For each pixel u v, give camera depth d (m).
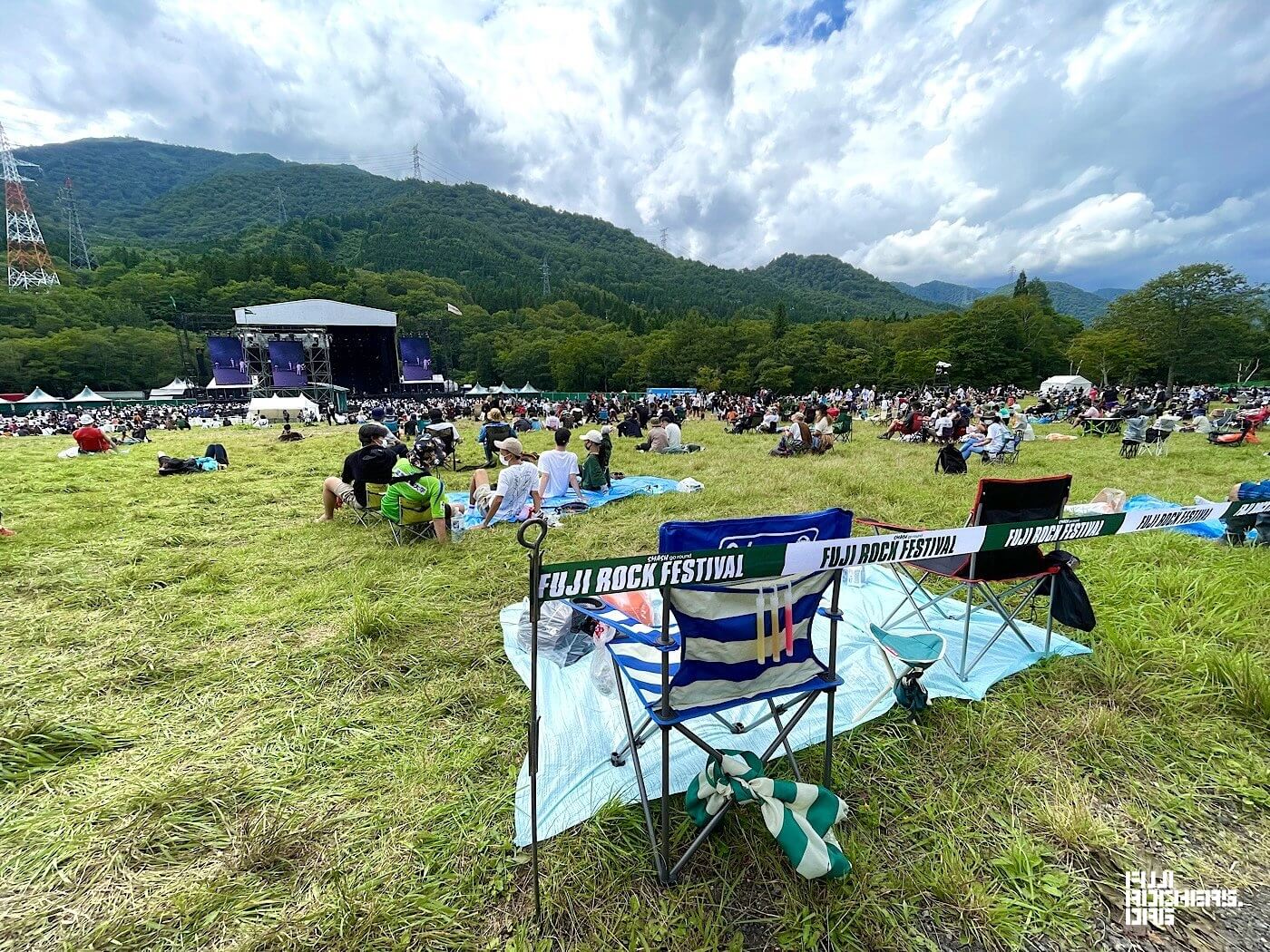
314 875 1.89
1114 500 4.82
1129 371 52.22
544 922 1.73
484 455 13.70
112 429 23.48
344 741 2.60
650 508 7.09
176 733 2.66
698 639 1.84
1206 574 4.25
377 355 66.88
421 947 1.66
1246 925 1.73
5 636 3.61
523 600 4.21
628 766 2.38
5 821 2.10
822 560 1.99
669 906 1.78
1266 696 2.67
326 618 3.89
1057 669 3.13
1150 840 2.05
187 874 1.90
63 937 1.68
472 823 2.10
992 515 3.17
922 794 2.25
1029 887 1.86
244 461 12.44
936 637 2.78
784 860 1.93
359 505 6.42
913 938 1.69
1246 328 50.38
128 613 4.00
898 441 15.41
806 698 2.14
